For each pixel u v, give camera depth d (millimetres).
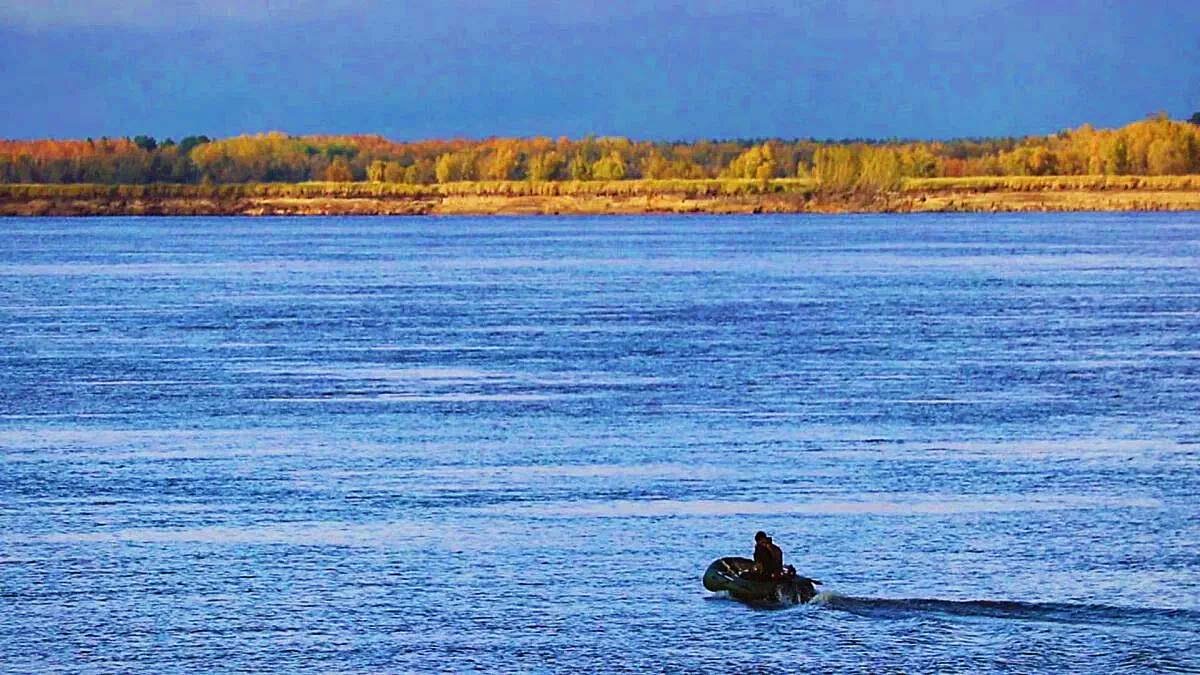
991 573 143750
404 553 151375
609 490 176500
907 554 150000
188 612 134875
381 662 123812
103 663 123812
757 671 121812
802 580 136750
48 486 179625
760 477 182250
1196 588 139250
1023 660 123188
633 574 144500
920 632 129375
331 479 183125
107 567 147125
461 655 125062
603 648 126688
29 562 148750
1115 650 125312
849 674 121125
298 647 126812
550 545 153750
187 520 163625
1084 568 145125
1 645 127375
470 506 169375
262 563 148375
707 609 135000
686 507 168375
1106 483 178875
